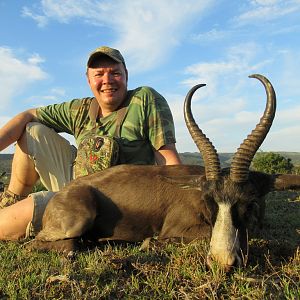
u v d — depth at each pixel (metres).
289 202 1.87
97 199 1.19
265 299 0.72
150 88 1.40
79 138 1.42
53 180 1.46
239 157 0.96
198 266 0.87
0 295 0.80
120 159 1.35
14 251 1.11
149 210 1.19
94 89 1.36
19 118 1.44
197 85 1.10
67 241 1.11
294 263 0.88
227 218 0.92
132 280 0.83
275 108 0.99
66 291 0.80
